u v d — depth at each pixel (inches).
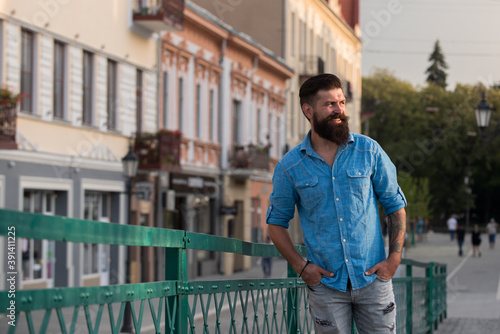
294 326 235.6
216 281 173.5
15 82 790.5
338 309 178.4
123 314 132.4
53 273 860.6
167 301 151.3
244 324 190.1
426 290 543.8
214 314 172.6
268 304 209.3
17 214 102.3
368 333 180.9
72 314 116.4
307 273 177.8
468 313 789.9
